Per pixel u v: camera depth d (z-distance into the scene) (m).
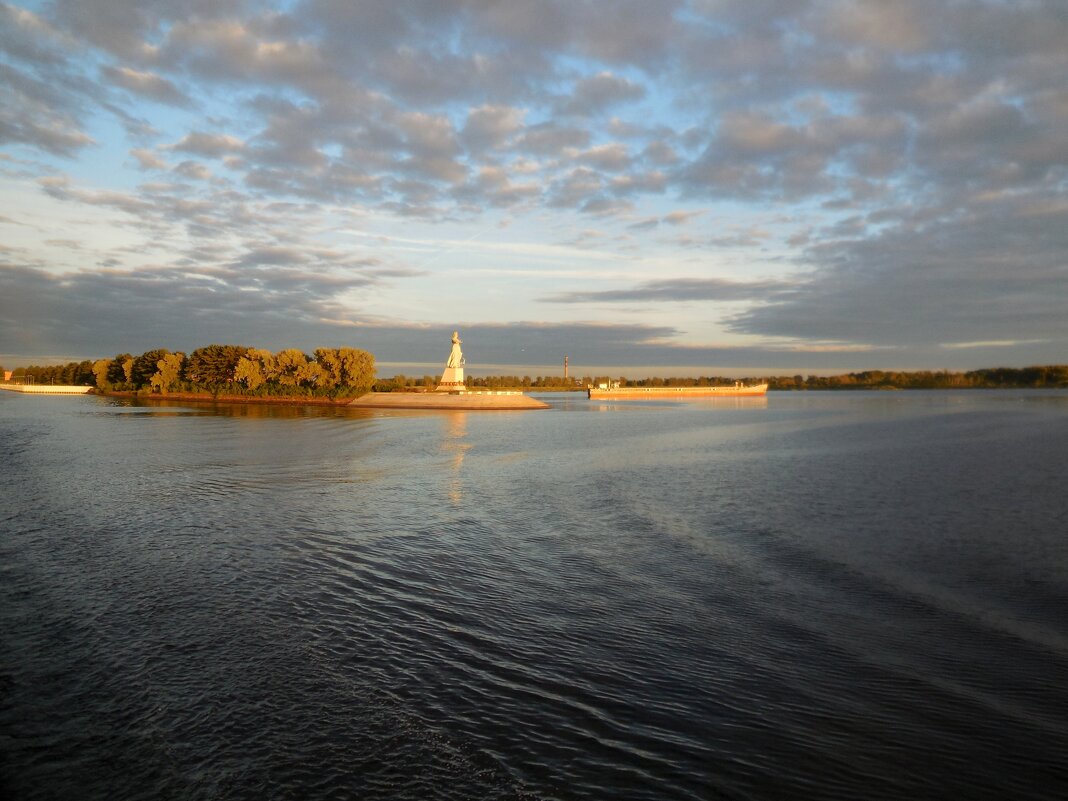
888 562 20.73
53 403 135.88
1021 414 122.50
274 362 145.38
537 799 8.85
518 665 12.86
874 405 173.12
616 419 107.56
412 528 24.66
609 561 20.62
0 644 13.26
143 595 16.33
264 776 9.19
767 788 9.21
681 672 12.72
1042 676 12.72
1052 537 24.14
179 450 50.47
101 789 8.81
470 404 133.62
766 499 32.34
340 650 13.31
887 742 10.41
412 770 9.40
